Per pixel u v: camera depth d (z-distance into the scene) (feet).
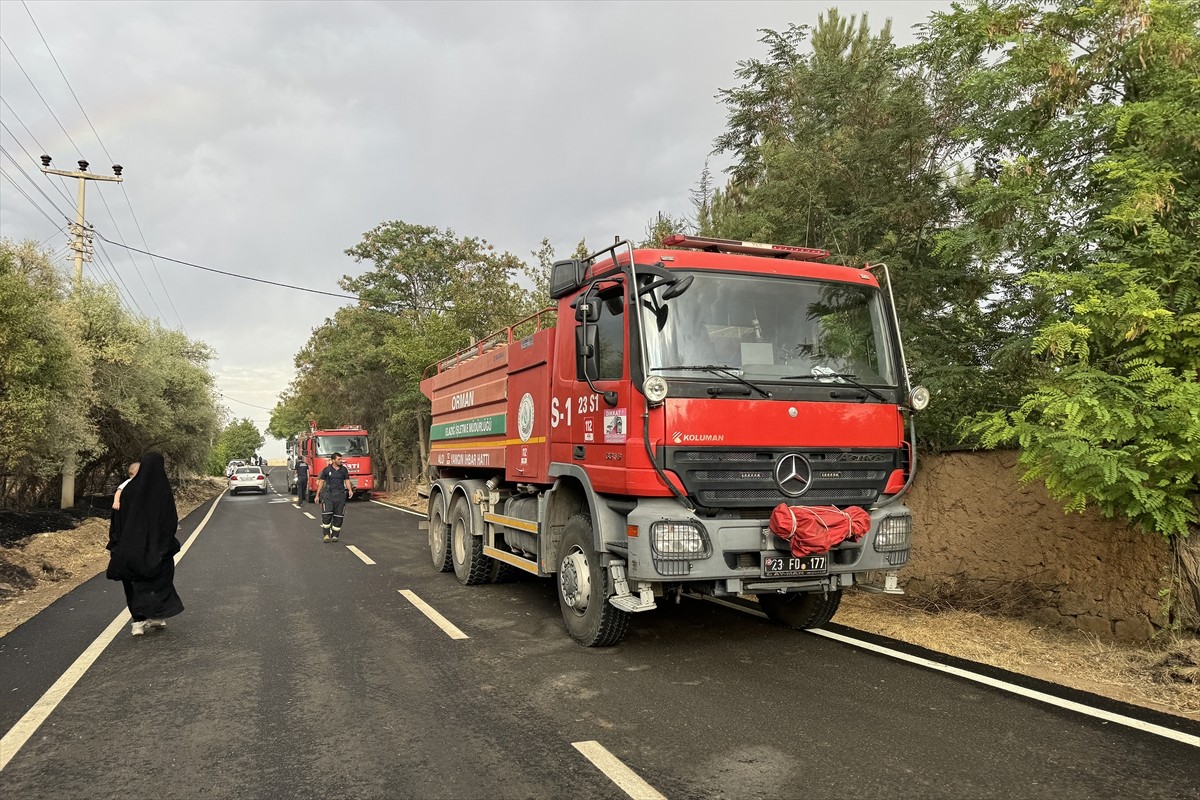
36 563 36.37
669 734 13.87
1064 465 17.03
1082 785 11.60
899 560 18.84
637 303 17.58
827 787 11.60
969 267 27.30
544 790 11.67
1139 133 20.01
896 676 17.31
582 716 14.89
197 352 102.63
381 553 42.16
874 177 29.99
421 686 17.04
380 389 108.06
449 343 75.41
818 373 18.88
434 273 104.58
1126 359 18.81
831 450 18.49
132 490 22.07
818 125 33.83
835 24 39.81
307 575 33.99
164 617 22.49
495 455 28.07
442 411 36.58
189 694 16.72
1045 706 15.16
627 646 20.26
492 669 18.29
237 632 22.66
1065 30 21.80
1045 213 21.67
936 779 11.85
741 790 11.55
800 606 21.81
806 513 17.15
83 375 50.29
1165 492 16.96
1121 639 19.77
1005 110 23.32
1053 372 20.84
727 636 21.30
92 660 19.66
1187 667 16.78
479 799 11.41
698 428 17.24
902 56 25.71
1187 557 18.25
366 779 12.19
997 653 19.26
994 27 21.89
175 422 92.48
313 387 137.90
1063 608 21.31
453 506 33.22
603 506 19.02
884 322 20.26
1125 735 13.57
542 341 23.35
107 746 13.75
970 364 26.86
